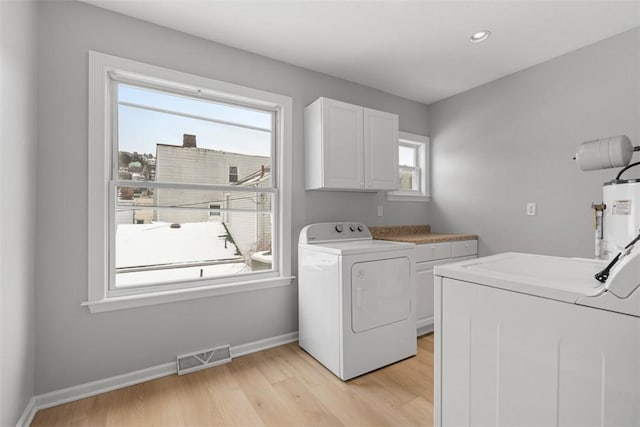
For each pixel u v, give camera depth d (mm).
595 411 686
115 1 1771
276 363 2160
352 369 1959
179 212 2172
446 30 2105
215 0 1775
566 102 2416
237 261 2410
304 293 2377
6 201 1313
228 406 1672
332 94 2799
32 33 1582
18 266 1438
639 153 2021
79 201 1753
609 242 1433
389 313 2158
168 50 2037
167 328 2016
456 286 970
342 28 2076
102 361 1813
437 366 1021
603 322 672
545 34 2152
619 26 2053
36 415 1587
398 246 2232
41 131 1654
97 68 1796
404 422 1543
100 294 1800
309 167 2561
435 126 3510
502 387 853
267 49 2338
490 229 2975
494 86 2924
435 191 3518
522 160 2711
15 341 1414
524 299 804
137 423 1536
